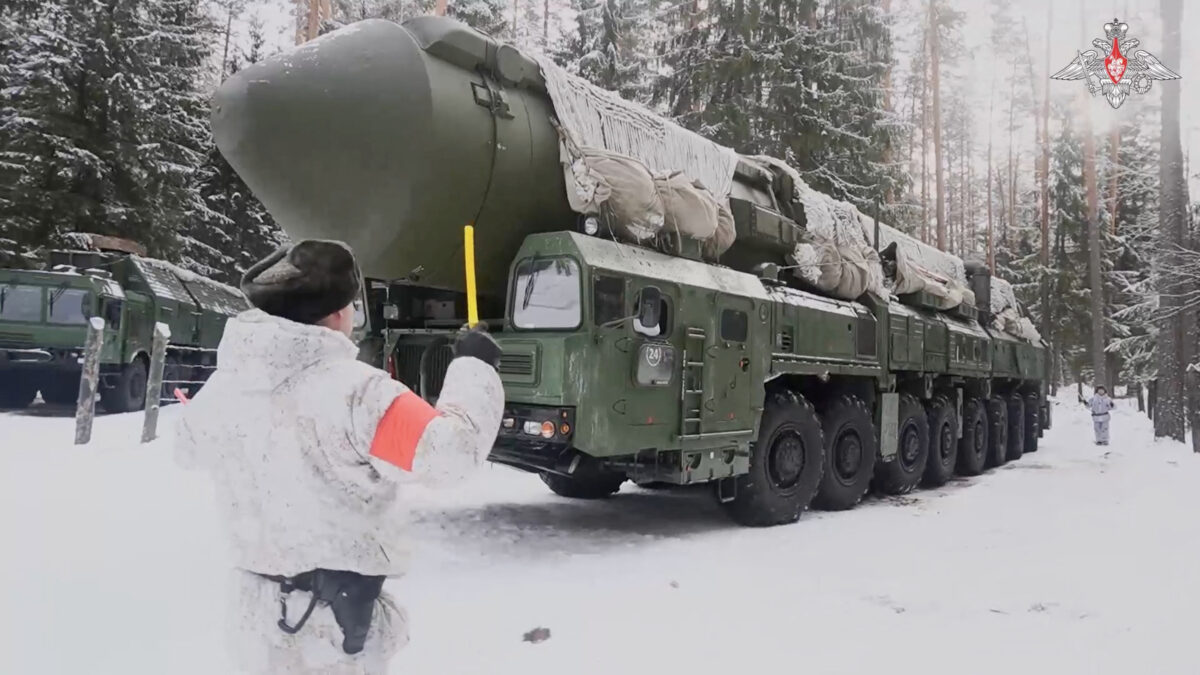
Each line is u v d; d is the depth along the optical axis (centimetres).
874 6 2603
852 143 2245
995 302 1564
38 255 2000
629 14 2836
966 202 5728
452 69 591
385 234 577
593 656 392
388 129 559
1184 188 1861
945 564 601
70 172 2025
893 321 1019
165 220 2264
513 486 959
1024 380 1617
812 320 842
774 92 2128
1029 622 453
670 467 657
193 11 2748
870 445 925
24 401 1545
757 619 457
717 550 645
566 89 658
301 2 3134
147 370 1616
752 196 873
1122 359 4175
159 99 2316
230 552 193
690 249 713
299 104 564
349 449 187
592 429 576
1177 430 1845
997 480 1213
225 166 2741
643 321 598
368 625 192
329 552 185
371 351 672
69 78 2088
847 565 598
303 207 587
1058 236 4050
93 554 507
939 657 396
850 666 383
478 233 609
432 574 535
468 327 214
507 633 421
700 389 673
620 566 577
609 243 626
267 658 188
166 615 415
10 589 435
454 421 186
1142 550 635
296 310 196
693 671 376
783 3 2173
